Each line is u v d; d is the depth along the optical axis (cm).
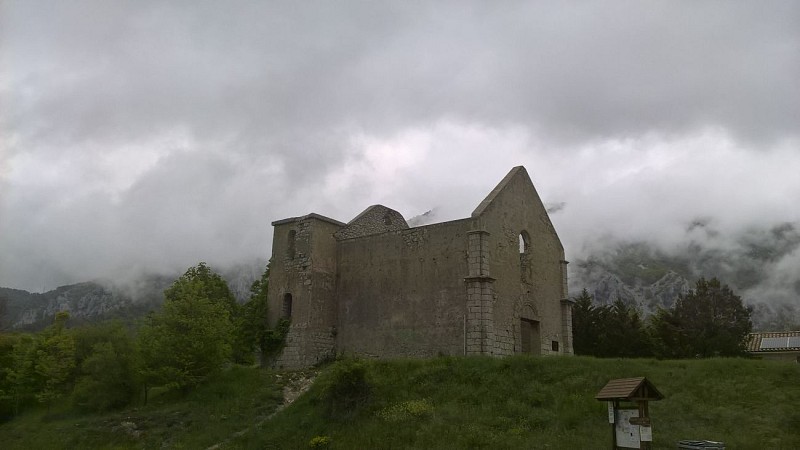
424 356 3456
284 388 3073
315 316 3806
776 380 2473
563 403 2361
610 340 4828
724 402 2305
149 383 3144
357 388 2570
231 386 3088
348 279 3931
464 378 2689
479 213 3450
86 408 3269
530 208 3959
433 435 2128
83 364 3400
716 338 4550
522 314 3628
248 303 4116
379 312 3722
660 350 4672
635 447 1645
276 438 2394
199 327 3175
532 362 2772
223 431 2581
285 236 4078
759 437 1959
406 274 3662
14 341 4259
